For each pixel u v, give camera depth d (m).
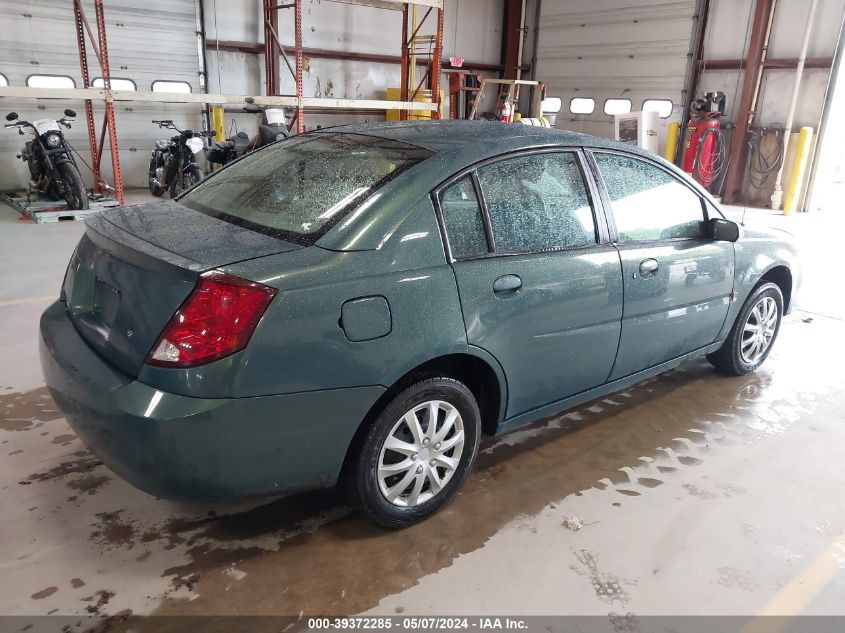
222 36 10.66
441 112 10.49
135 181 10.26
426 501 2.20
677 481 2.58
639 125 11.84
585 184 2.55
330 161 2.31
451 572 1.99
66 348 1.97
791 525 2.32
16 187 9.14
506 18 14.59
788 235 3.77
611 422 3.07
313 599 1.85
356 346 1.84
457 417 2.21
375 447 2.00
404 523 2.17
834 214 10.34
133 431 1.66
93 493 2.29
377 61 12.73
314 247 1.87
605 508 2.37
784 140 10.44
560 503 2.38
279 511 2.25
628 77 12.84
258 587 1.88
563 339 2.42
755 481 2.60
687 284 2.92
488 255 2.17
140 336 1.75
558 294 2.34
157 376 1.68
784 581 2.04
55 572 1.90
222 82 10.87
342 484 2.05
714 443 2.90
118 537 2.07
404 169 2.11
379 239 1.92
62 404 1.91
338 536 2.13
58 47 9.09
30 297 4.39
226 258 1.77
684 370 3.76
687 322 3.02
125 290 1.83
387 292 1.89
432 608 1.84
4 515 2.14
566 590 1.94
